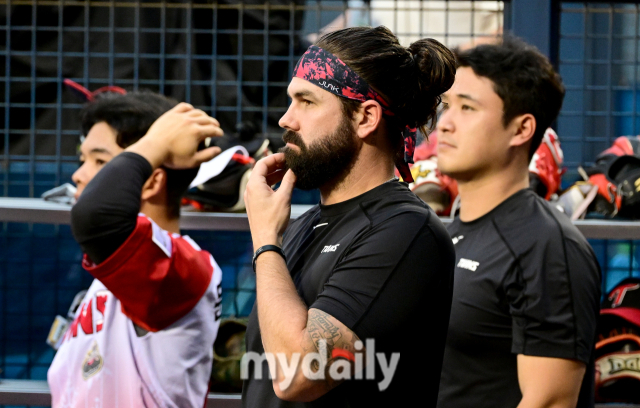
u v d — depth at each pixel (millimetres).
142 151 6195
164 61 8914
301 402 4461
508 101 6434
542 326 5742
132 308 6031
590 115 8719
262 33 8547
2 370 9062
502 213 6434
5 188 8953
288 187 4812
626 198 7723
